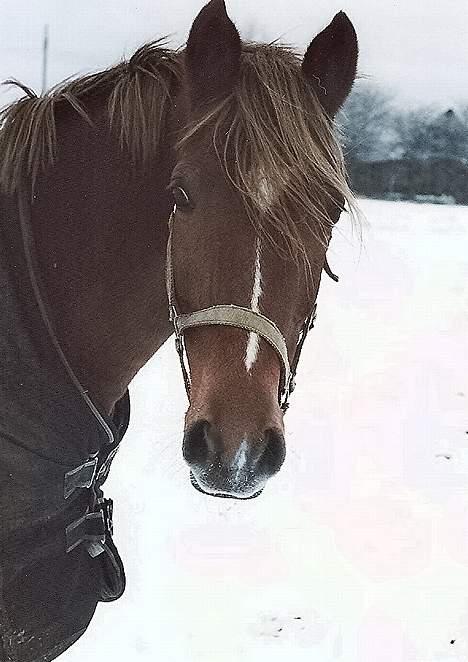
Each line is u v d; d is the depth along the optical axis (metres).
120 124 1.65
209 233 1.42
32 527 1.53
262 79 1.47
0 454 1.50
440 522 3.82
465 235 11.48
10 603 1.50
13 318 1.50
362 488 4.11
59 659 2.77
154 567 3.34
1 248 1.54
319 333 6.66
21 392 1.50
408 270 9.09
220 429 1.35
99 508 1.74
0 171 1.63
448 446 4.66
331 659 2.86
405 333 6.77
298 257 1.41
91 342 1.69
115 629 2.97
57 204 1.64
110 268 1.66
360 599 3.21
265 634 2.98
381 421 4.96
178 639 2.92
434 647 2.95
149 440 4.37
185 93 1.56
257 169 1.39
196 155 1.45
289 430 4.73
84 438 1.60
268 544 3.56
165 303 1.74
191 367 1.48
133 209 1.65
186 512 3.77
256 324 1.39
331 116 1.61
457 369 5.96
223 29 1.47
